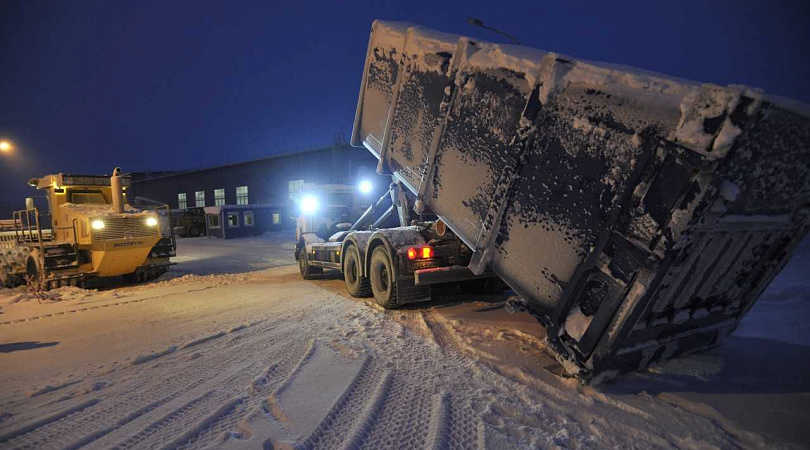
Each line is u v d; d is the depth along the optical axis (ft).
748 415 9.91
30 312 23.79
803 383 11.51
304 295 26.94
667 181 9.23
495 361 13.76
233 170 148.87
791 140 9.71
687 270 10.62
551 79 11.11
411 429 9.53
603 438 9.11
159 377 13.04
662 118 9.25
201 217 124.36
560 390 11.42
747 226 10.78
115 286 34.73
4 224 40.91
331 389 11.69
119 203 32.53
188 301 26.04
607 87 10.14
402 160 16.70
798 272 27.86
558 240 11.48
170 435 9.39
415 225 23.84
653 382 11.87
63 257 30.96
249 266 46.47
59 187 33.96
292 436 9.18
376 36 17.35
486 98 12.97
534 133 11.70
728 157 8.52
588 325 10.96
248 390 11.77
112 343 16.98
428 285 21.68
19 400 11.58
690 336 13.23
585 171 10.70
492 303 22.84
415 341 16.12
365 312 21.27
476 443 8.92
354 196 37.78
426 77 15.08
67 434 9.62
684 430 9.37
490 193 13.16
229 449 8.70
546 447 8.76
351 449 8.71
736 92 8.13
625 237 9.96
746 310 14.43
